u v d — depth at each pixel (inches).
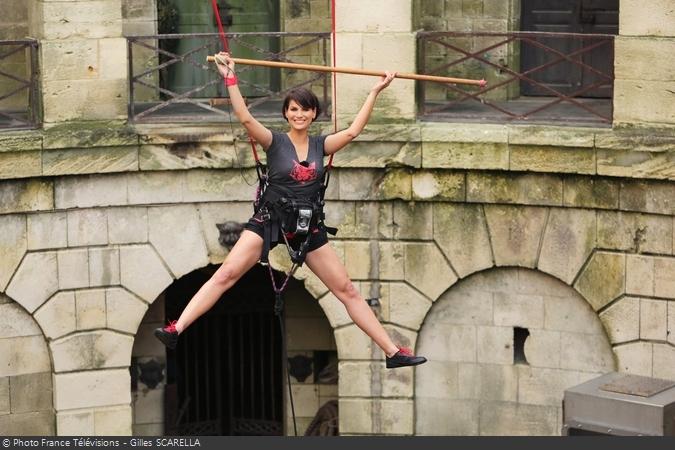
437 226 2534.5
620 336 2458.2
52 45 2466.8
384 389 2583.7
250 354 2856.8
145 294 2556.6
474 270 2529.5
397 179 2527.1
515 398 2546.8
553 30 2800.2
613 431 2004.2
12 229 2484.0
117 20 2487.7
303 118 1859.0
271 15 2817.4
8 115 2519.7
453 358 2568.9
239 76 2824.8
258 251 1862.7
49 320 2524.6
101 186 2516.0
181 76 2815.0
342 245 2561.5
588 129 2423.7
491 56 2780.5
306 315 2795.3
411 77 1898.4
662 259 2407.7
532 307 2522.1
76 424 2554.1
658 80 2368.4
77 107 2487.7
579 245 2466.8
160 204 2541.8
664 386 2034.9
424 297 2556.6
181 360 2844.5
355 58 2506.2
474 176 2498.8
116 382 2566.4
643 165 2384.4
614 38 2397.9
